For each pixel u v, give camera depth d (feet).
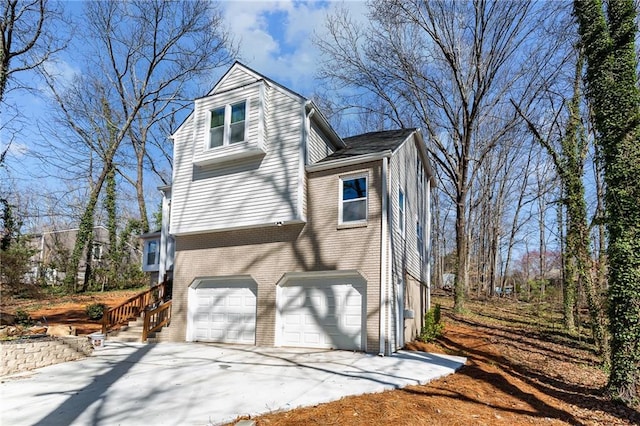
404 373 28.19
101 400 20.90
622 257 28.68
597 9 31.53
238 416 18.20
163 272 53.88
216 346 40.65
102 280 84.58
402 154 45.57
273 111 42.45
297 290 40.32
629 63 29.94
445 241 147.02
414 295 50.31
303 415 18.92
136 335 45.34
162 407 19.60
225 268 43.86
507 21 58.80
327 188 39.70
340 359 32.60
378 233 36.47
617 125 29.60
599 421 24.03
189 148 47.39
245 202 42.14
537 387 30.37
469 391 25.93
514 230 109.29
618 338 28.32
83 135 84.99
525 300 97.04
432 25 63.67
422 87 69.15
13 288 44.96
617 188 29.19
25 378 26.21
